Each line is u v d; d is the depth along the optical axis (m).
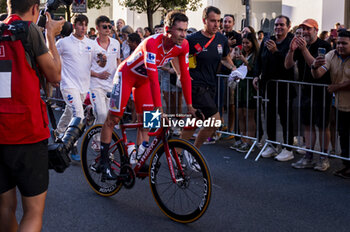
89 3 19.75
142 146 4.30
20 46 2.42
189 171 3.58
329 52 5.01
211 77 5.01
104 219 3.73
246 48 6.22
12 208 2.69
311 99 5.20
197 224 3.63
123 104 3.99
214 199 4.21
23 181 2.53
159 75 7.23
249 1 10.63
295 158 5.74
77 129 2.97
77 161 5.45
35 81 2.50
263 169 5.24
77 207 4.00
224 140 6.77
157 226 3.60
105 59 5.78
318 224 3.64
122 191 4.43
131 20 23.80
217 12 4.91
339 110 4.88
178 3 15.45
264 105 6.25
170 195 3.72
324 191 4.46
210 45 4.95
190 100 4.02
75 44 5.42
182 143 3.55
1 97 2.43
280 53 5.44
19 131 2.46
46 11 2.65
